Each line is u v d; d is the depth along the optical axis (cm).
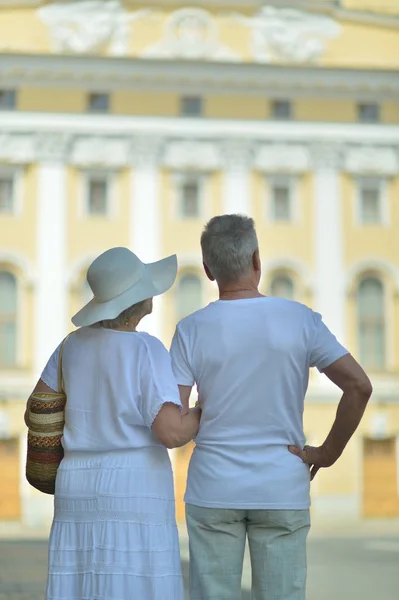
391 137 5553
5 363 5206
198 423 678
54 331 5262
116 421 678
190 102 5475
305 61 5572
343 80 5516
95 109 5397
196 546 665
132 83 5409
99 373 687
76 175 5375
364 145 5556
